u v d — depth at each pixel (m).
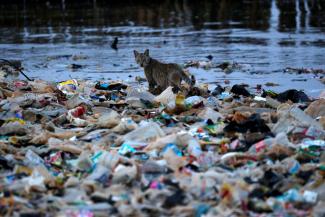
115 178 25.02
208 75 59.53
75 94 42.00
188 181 24.45
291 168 26.12
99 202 22.84
